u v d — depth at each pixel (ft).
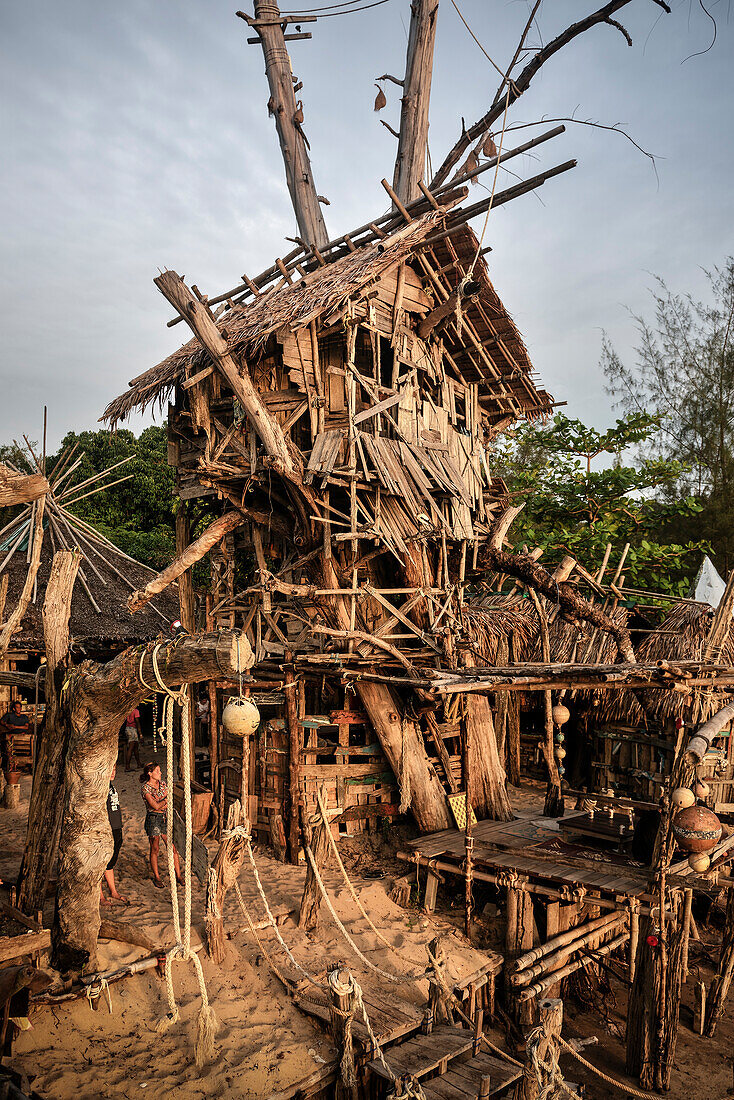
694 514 66.54
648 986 32.22
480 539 46.21
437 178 49.06
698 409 69.05
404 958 31.91
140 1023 25.26
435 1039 26.84
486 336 48.91
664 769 50.78
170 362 43.73
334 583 38.06
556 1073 22.97
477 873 36.29
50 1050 23.29
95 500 102.12
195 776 52.80
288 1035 25.67
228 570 46.52
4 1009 21.66
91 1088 22.03
